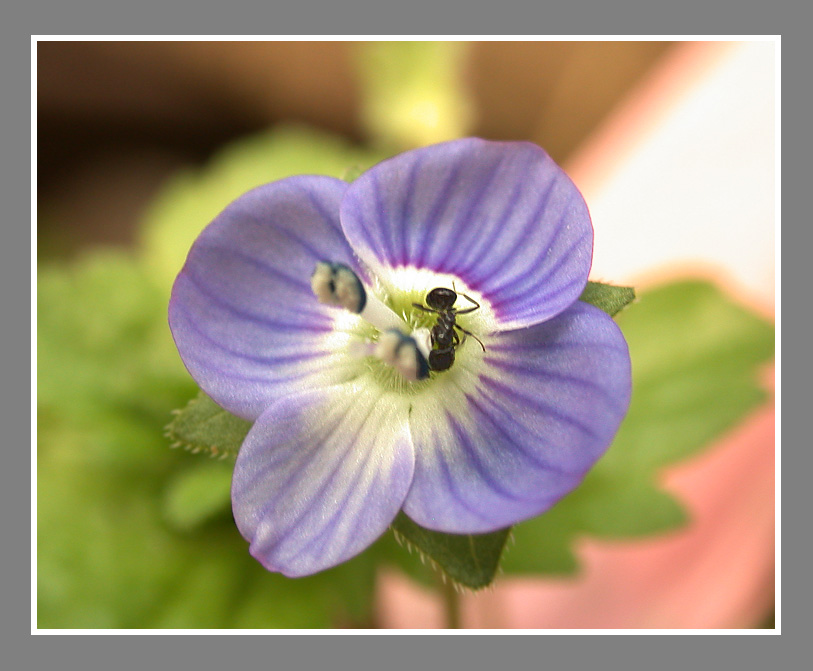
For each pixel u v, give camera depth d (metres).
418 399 0.07
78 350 0.08
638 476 0.08
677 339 0.08
